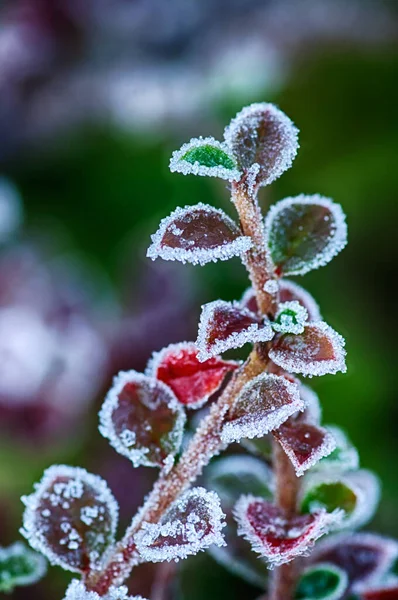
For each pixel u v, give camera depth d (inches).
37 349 16.4
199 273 17.6
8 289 17.6
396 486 15.3
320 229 10.2
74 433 16.0
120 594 9.9
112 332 16.9
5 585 10.6
